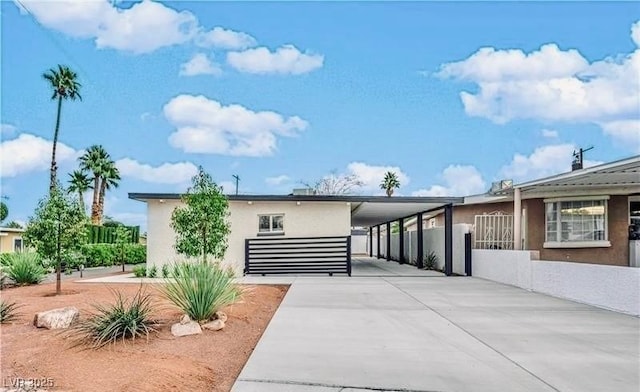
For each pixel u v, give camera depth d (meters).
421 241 18.17
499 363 5.00
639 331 6.49
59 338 5.66
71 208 10.24
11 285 11.70
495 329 6.61
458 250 15.15
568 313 7.83
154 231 14.63
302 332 6.39
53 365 4.67
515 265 11.55
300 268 14.77
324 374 4.61
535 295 9.96
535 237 14.61
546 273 10.17
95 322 5.78
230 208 14.93
